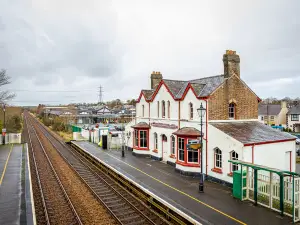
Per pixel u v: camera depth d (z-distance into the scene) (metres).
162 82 24.33
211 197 14.27
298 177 11.55
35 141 41.28
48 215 12.55
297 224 10.88
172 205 12.70
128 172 19.83
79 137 46.28
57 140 44.09
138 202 14.32
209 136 18.48
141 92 28.61
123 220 11.98
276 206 12.76
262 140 16.67
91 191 16.31
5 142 38.06
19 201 13.60
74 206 13.76
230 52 20.31
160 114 24.97
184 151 19.50
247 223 10.93
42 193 15.34
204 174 18.73
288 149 18.14
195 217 11.43
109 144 34.12
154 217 12.40
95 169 23.14
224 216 11.62
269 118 68.62
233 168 16.52
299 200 11.15
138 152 26.94
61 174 20.78
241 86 20.69
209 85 20.70
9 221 11.12
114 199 14.97
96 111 90.25
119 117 86.19
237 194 14.05
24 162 23.95
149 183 16.88
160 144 24.64
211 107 18.95
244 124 20.11
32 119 121.25
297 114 57.28
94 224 11.59
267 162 16.84
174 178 18.33
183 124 21.47
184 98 21.36
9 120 57.59
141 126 26.55
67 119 76.56
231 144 16.48
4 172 19.94
